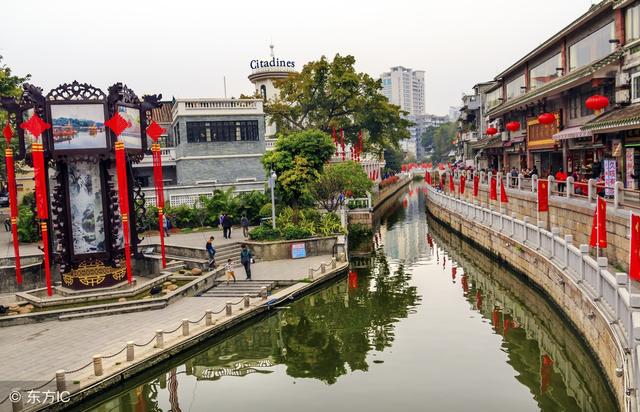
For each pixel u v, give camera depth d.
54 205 23.03
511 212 31.53
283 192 34.69
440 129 146.88
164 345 17.06
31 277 25.05
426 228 48.47
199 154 42.03
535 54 37.28
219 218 37.03
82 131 22.69
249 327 20.97
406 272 30.03
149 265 26.94
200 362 17.70
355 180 37.81
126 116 23.92
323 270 26.70
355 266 32.12
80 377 14.72
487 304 22.84
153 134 25.56
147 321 19.75
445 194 46.69
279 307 22.66
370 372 16.06
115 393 14.95
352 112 55.28
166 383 16.09
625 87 24.31
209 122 42.22
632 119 20.39
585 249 16.34
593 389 14.31
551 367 15.90
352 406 13.91
